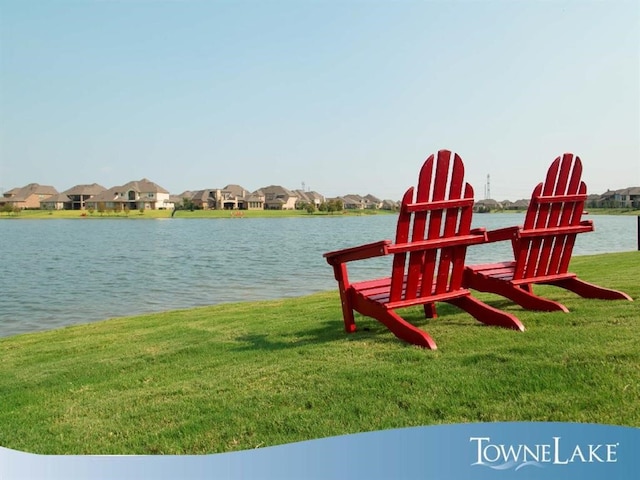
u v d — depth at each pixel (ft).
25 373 19.92
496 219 350.02
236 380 15.87
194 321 30.09
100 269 84.07
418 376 14.43
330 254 20.29
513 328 18.58
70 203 506.07
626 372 13.39
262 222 326.65
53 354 23.58
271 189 570.46
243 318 29.27
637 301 22.18
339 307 29.96
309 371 15.85
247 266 84.64
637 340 15.92
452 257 19.11
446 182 17.66
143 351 21.72
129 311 46.91
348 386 14.23
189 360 19.36
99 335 28.30
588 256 57.16
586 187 21.94
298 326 24.27
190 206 495.82
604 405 11.91
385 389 13.79
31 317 45.55
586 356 14.67
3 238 175.32
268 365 17.16
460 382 13.75
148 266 87.56
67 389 17.04
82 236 186.39
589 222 22.63
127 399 15.21
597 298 23.27
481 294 28.76
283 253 109.81
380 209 613.93
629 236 138.41
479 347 16.63
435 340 17.98
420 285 18.90
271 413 13.12
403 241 17.58
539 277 22.47
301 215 454.81
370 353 17.19
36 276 75.61
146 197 492.13
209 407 13.84
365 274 67.41
